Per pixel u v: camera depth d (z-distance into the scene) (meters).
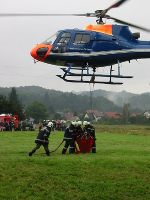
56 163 25.19
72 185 22.28
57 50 24.78
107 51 25.05
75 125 30.27
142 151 32.38
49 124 28.03
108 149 33.66
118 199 21.20
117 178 23.59
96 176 23.69
